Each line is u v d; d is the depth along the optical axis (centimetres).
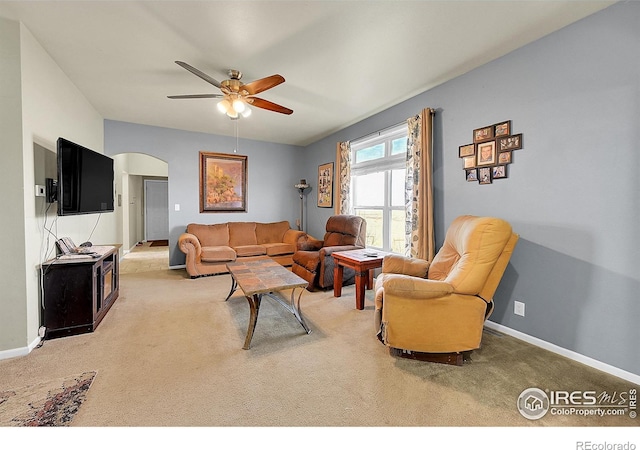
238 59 265
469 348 200
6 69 207
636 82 180
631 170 183
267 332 254
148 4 194
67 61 269
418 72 288
